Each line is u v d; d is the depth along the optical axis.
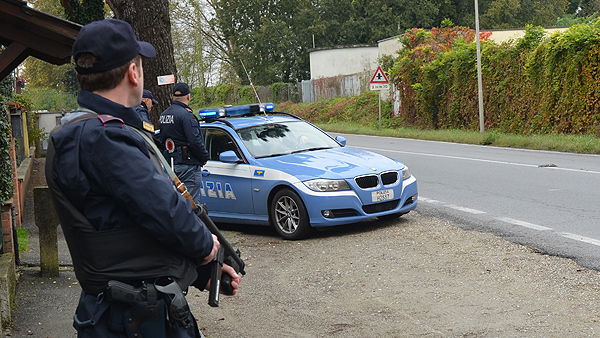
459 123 31.50
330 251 8.95
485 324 5.93
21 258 9.03
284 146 10.88
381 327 6.07
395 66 36.81
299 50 66.25
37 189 7.95
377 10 61.41
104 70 2.90
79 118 2.83
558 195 11.73
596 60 22.81
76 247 2.82
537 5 60.72
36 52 7.25
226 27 65.38
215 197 10.80
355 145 26.17
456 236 9.21
